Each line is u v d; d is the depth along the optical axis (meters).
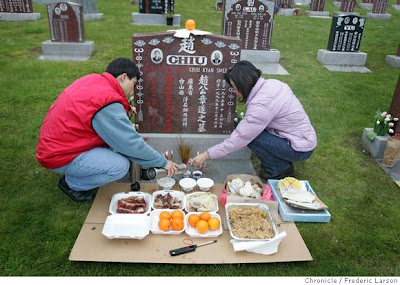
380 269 2.75
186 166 3.68
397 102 4.13
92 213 3.06
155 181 3.60
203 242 2.80
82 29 7.39
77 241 2.75
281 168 3.63
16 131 4.33
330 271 2.69
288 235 2.93
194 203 3.14
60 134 2.83
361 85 6.55
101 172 2.98
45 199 3.26
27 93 5.38
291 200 3.21
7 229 2.90
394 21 12.74
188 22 3.54
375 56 8.55
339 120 5.09
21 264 2.60
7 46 7.75
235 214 3.02
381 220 3.24
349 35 7.65
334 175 3.88
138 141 2.92
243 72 3.15
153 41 3.53
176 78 3.70
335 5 15.37
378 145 4.15
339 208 3.38
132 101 4.04
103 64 6.88
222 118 3.93
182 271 2.61
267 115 3.17
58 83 5.82
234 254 2.71
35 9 11.37
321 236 3.02
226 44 3.59
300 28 10.97
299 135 3.36
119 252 2.67
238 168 3.94
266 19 7.32
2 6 10.03
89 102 2.77
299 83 6.52
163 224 2.81
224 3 7.22
